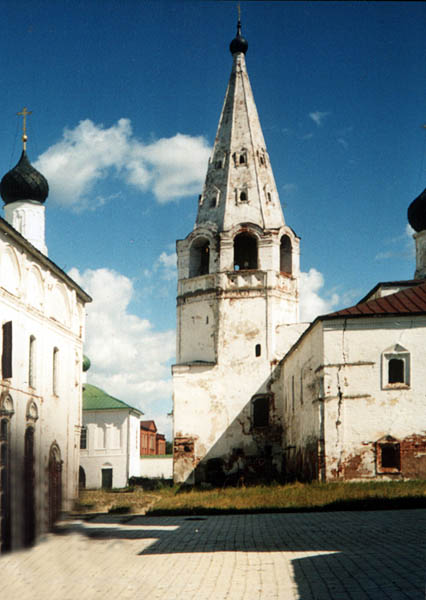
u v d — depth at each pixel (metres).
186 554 16.33
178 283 51.56
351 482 33.03
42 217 37.22
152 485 51.03
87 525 23.55
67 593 12.55
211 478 47.72
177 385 48.97
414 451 33.53
